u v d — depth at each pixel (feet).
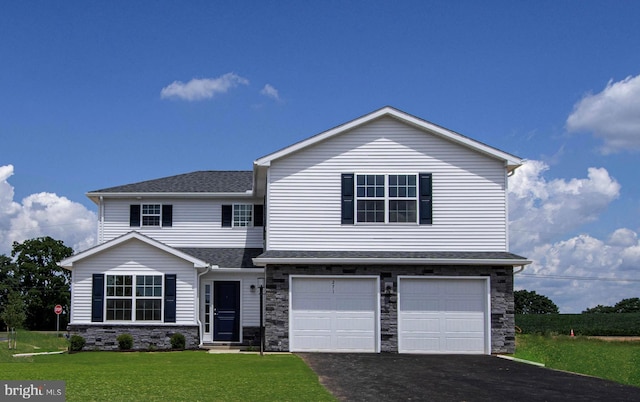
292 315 67.00
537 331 145.18
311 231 68.90
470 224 69.31
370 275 67.21
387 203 69.51
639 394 42.80
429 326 67.05
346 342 66.90
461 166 69.92
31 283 184.75
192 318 73.20
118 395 38.86
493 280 67.31
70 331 72.54
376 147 70.08
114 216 87.40
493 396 40.98
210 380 45.24
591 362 70.33
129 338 71.77
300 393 40.16
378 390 42.47
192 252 83.82
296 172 69.56
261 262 66.03
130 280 73.51
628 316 150.10
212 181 93.30
